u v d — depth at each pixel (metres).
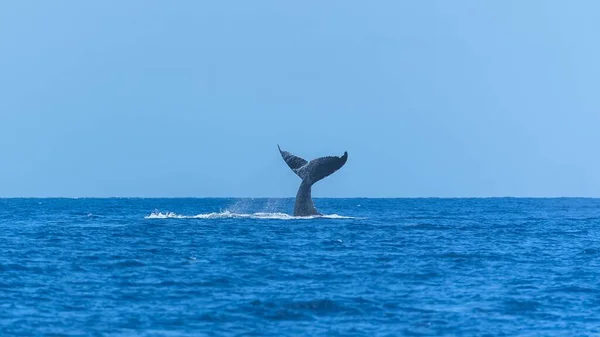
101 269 148.38
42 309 112.25
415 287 132.50
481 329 104.81
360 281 137.75
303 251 177.62
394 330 103.69
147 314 109.81
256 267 152.12
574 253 183.88
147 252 174.12
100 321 105.75
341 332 102.44
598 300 123.06
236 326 104.56
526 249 191.75
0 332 99.88
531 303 120.31
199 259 162.88
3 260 159.12
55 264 154.25
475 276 145.12
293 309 114.00
